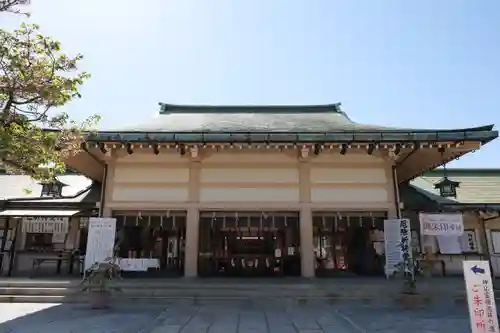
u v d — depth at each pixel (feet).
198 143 39.06
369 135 38.22
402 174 52.60
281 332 23.36
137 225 45.27
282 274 47.52
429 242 50.26
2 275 46.85
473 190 57.62
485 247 51.06
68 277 43.14
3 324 25.16
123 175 43.65
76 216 50.03
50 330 23.49
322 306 32.19
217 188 43.24
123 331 23.27
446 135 37.70
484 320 18.60
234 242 49.47
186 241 41.98
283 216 43.65
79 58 25.72
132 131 38.75
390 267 39.37
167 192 43.11
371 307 31.73
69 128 28.43
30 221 51.37
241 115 59.11
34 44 24.36
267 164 43.83
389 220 40.27
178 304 32.89
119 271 38.55
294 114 60.95
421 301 31.58
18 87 24.07
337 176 43.55
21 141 24.25
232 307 31.65
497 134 36.94
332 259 50.85
